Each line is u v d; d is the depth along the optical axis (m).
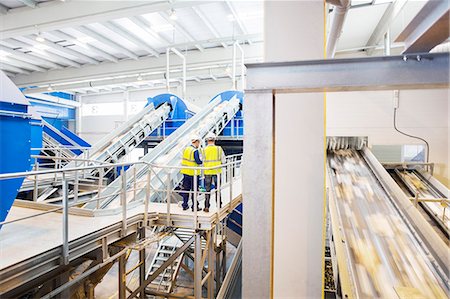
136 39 10.69
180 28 9.84
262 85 1.80
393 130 6.75
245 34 10.77
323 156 2.67
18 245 3.16
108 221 4.16
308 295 2.69
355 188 4.89
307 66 1.74
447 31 1.62
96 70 13.20
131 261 9.23
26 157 3.38
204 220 4.72
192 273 6.63
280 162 2.72
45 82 13.90
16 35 8.00
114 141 8.53
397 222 3.97
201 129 8.16
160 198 6.00
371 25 8.18
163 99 10.45
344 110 6.86
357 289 2.93
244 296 1.84
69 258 3.30
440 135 6.57
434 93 6.59
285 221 2.72
